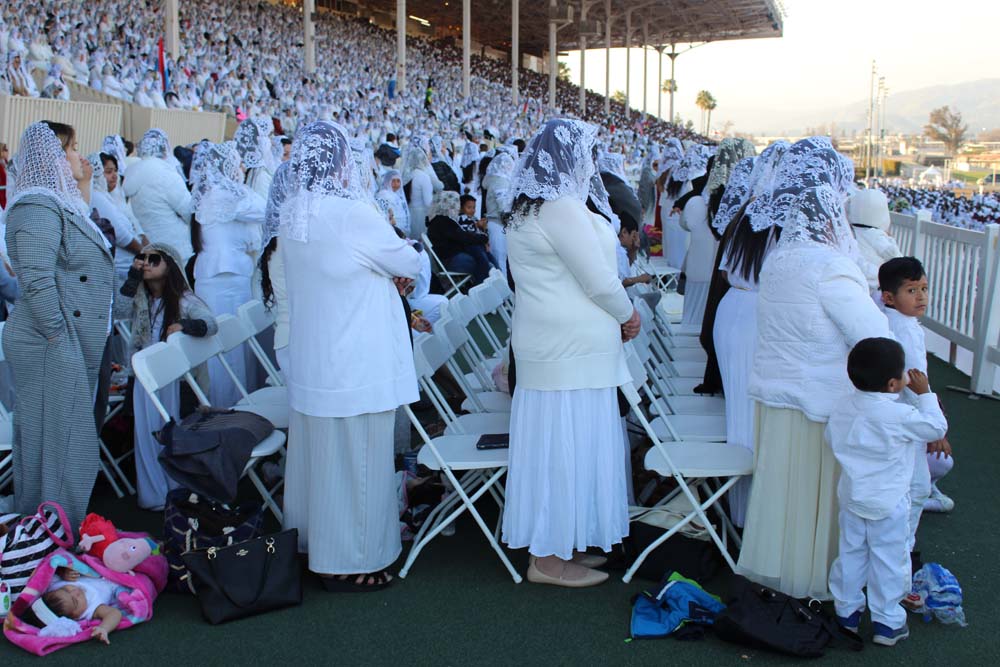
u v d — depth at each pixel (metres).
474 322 8.49
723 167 5.58
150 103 15.26
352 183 3.23
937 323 6.98
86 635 2.98
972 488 4.31
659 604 3.06
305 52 28.42
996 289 5.79
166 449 3.20
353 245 3.14
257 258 5.28
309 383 3.22
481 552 3.68
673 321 7.22
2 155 7.69
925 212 7.54
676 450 3.52
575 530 3.25
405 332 3.39
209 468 3.20
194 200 4.98
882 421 2.74
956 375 6.54
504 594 3.30
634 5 49.31
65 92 13.40
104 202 5.79
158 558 3.29
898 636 2.90
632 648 2.90
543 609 3.17
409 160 10.32
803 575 3.09
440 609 3.19
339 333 3.17
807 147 3.12
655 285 8.41
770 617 2.89
